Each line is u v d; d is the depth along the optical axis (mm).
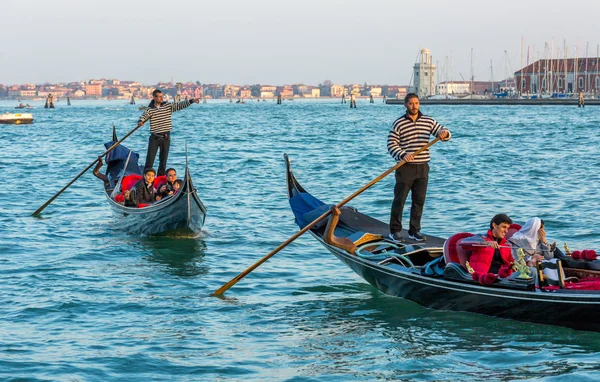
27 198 18844
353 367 7539
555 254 8852
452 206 16516
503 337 8312
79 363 7559
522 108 103312
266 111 111125
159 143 16531
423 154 10422
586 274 8633
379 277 9844
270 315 9273
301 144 37156
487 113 84562
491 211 15797
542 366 7434
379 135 44531
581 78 134875
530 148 31812
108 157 17406
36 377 7184
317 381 7184
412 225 10688
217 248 12938
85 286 10453
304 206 11773
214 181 21734
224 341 8312
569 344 8031
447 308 9227
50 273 11188
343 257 10320
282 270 11422
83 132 51656
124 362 7605
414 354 7875
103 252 12648
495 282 8562
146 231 14102
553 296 8125
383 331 8641
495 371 7359
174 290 10336
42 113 109375
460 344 8141
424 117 10414
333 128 54062
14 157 30500
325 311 9422
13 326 8695
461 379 7184
